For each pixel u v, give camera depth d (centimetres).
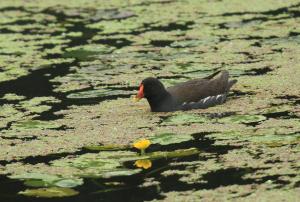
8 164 1176
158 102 1446
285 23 2169
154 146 1230
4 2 2736
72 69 1805
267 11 2352
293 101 1462
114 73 1755
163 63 1817
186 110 1451
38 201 1027
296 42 1945
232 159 1152
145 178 1094
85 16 2417
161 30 2161
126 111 1454
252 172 1094
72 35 2164
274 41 1967
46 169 1148
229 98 1517
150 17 2344
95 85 1662
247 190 1028
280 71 1681
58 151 1227
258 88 1567
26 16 2466
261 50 1881
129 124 1359
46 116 1435
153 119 1388
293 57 1798
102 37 2122
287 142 1214
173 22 2258
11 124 1390
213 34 2080
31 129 1351
